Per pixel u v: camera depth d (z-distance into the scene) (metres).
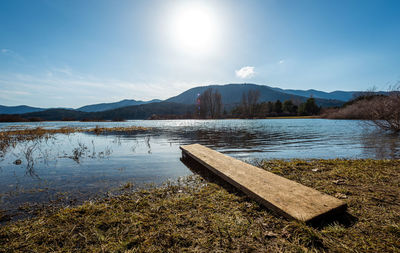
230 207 2.71
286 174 4.43
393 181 3.55
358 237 1.88
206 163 4.63
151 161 6.36
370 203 2.66
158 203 2.95
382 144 8.76
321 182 3.71
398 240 1.80
